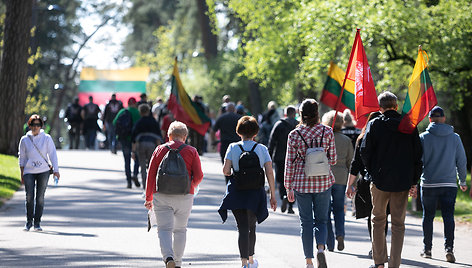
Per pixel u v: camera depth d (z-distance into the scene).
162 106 48.34
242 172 15.05
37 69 105.62
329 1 43.94
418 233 22.41
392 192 14.63
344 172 18.73
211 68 94.69
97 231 21.41
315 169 15.30
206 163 45.81
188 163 14.97
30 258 17.11
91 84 77.00
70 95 132.00
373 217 14.95
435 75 41.78
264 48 64.56
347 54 44.00
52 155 21.75
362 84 17.11
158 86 118.31
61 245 18.95
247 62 67.75
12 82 45.19
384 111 14.86
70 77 123.75
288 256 17.67
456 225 25.06
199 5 99.00
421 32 40.12
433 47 40.31
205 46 99.94
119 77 77.06
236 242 19.78
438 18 40.41
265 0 64.25
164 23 122.75
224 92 93.62
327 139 15.67
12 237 20.27
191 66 102.94
